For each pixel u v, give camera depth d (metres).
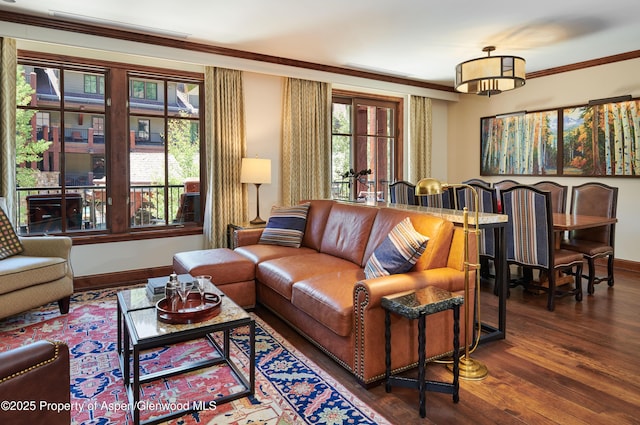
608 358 2.54
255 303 3.42
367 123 5.93
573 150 5.19
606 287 4.13
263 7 3.32
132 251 4.25
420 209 3.12
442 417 1.92
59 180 3.97
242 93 4.64
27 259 3.11
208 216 4.54
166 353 2.60
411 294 2.13
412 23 3.68
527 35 4.02
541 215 3.41
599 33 3.97
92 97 4.06
